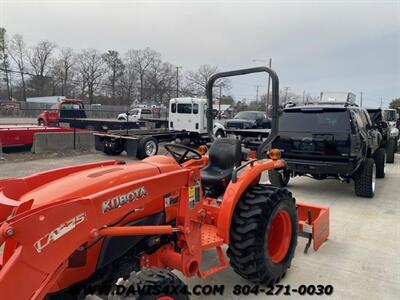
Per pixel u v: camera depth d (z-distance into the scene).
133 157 12.64
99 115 44.81
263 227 3.29
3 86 64.56
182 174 2.79
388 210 6.28
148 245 2.81
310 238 4.30
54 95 66.56
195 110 16.05
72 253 2.16
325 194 7.44
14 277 1.85
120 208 2.35
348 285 3.62
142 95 68.50
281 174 7.72
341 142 6.57
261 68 3.88
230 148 3.99
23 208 2.25
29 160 11.32
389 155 12.09
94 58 67.75
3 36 63.56
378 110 11.44
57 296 2.48
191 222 2.84
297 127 7.03
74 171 3.05
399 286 3.62
